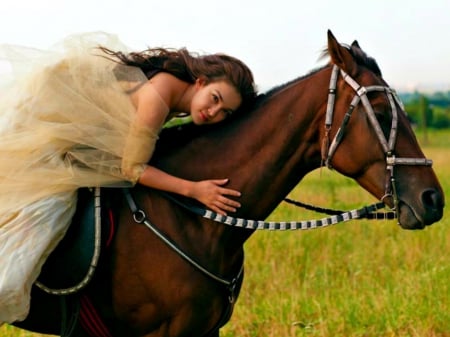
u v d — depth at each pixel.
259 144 4.54
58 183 4.31
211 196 4.41
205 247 4.43
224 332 7.06
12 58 4.54
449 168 24.73
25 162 4.35
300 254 9.88
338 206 13.55
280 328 7.11
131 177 4.36
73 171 4.31
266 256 9.66
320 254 10.09
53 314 4.57
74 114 4.35
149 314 4.45
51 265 4.42
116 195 4.46
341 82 4.44
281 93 4.57
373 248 10.38
